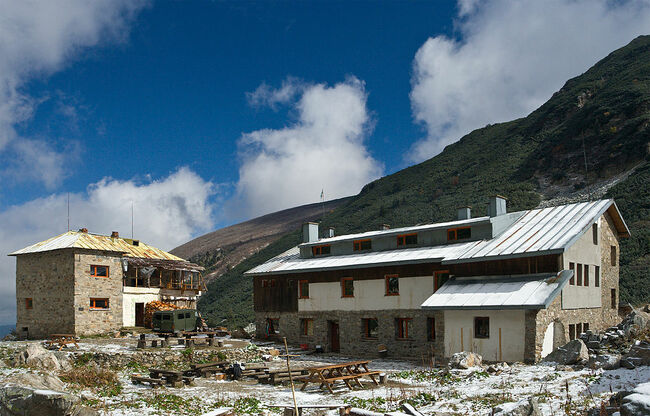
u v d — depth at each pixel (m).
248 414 16.22
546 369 20.19
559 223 29.69
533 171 88.06
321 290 36.53
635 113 84.12
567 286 26.72
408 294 32.03
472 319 26.34
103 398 18.81
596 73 116.88
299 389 21.16
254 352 31.38
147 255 43.97
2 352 28.14
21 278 38.38
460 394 17.25
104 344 31.97
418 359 30.45
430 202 91.19
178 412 16.73
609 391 14.67
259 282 40.66
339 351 35.47
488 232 31.06
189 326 36.88
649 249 49.19
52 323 36.56
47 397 13.52
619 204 61.62
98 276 37.47
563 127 96.38
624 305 33.66
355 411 14.45
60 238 39.19
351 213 104.31
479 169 99.56
